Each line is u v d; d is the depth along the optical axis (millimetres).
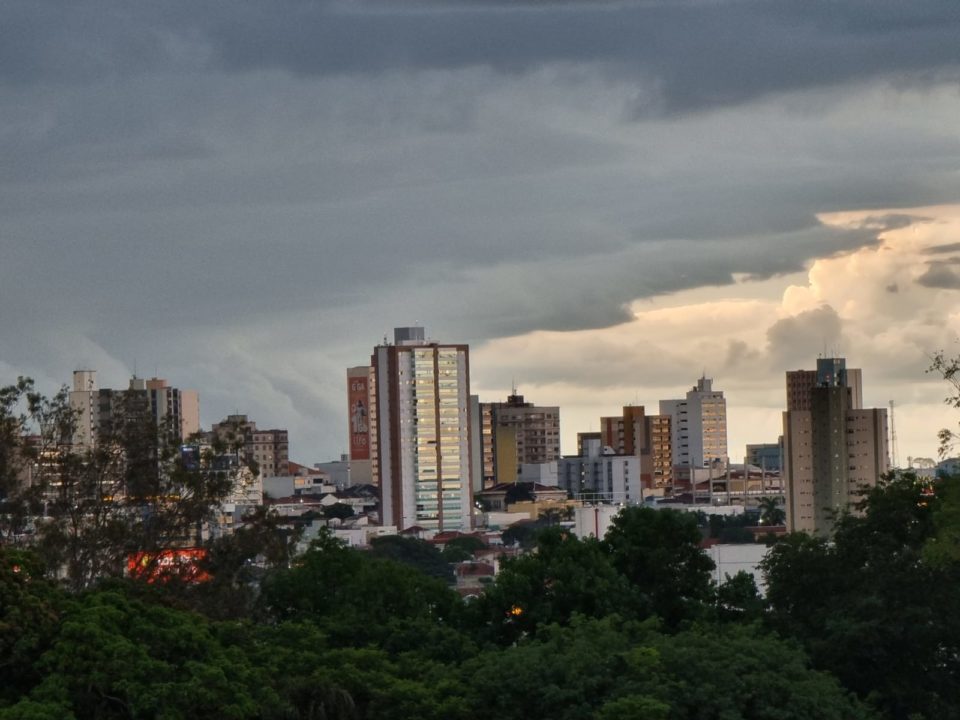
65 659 80938
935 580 112688
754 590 120750
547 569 114312
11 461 130625
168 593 114562
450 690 92125
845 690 99562
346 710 88188
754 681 93625
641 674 91562
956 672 112875
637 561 118500
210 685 82375
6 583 83500
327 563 120938
